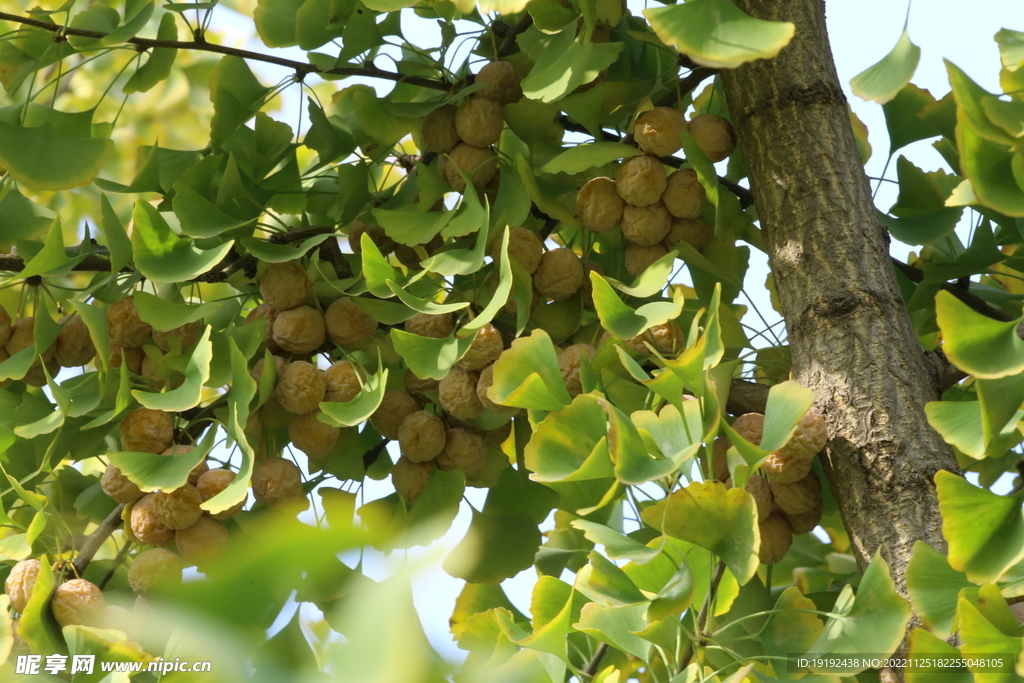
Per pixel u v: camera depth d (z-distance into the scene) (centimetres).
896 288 250
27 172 257
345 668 60
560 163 253
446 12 256
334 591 246
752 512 240
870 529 246
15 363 254
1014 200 240
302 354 256
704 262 255
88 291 255
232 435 250
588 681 250
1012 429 241
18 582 251
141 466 249
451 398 253
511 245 253
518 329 252
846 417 248
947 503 239
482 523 257
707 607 244
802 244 251
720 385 248
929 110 257
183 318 252
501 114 257
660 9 245
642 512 241
